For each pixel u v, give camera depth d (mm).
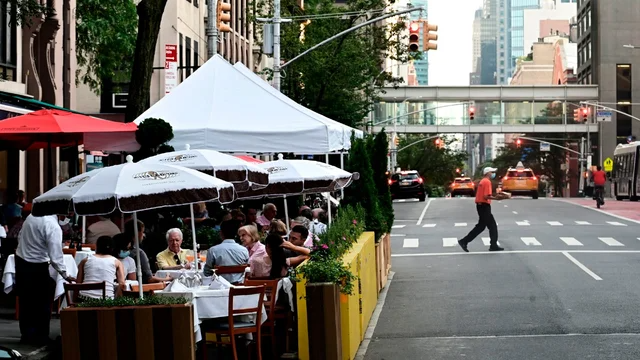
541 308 15859
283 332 12445
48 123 15570
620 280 19484
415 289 18969
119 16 34281
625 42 102438
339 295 10867
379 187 20875
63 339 9242
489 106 99062
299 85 46281
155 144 17234
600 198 49188
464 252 26781
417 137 118938
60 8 29266
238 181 15336
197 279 12297
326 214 21625
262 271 12828
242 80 19859
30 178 28750
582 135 103688
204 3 49281
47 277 12445
